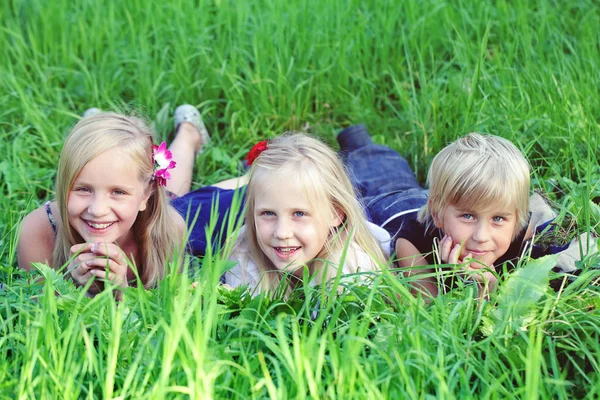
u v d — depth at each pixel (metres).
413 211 4.43
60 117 5.64
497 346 3.13
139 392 2.85
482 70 5.53
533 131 5.05
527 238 4.06
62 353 2.95
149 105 5.73
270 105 5.77
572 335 3.27
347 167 4.77
